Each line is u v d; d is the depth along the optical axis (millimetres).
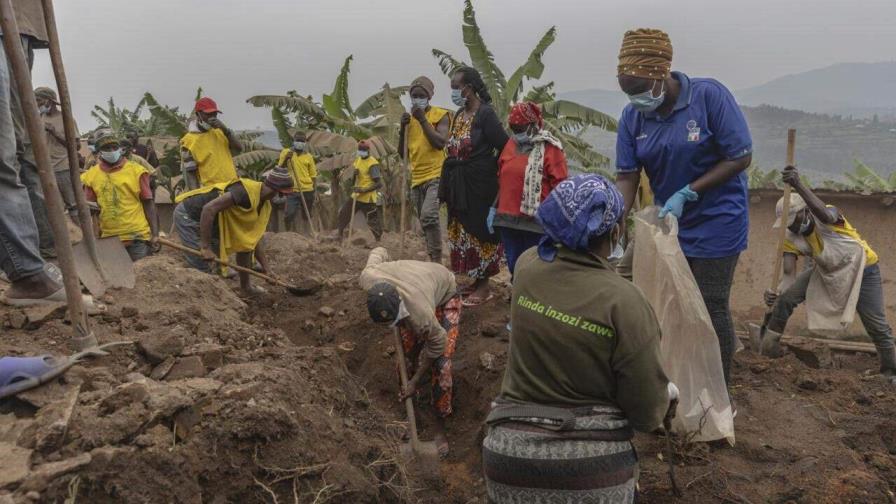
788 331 6633
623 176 3990
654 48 3459
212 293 4691
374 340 5367
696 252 3777
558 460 2350
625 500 2420
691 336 3531
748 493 3391
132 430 2705
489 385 4695
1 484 2301
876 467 3631
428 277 4297
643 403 2355
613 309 2332
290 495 3096
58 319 3461
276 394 3307
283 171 5492
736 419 4027
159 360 3404
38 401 2736
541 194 4594
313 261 7344
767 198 6934
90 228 3863
